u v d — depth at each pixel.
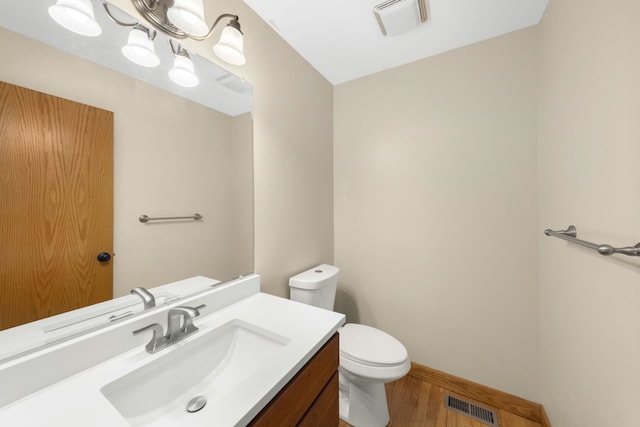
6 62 0.57
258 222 1.27
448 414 1.38
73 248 0.68
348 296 1.93
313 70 1.70
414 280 1.67
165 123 0.89
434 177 1.59
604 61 0.72
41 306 0.62
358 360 1.19
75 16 0.68
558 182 1.05
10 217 0.58
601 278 0.74
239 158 1.16
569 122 0.95
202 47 1.00
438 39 1.43
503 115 1.39
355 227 1.89
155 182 0.86
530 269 1.34
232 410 0.51
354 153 1.88
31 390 0.55
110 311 0.75
